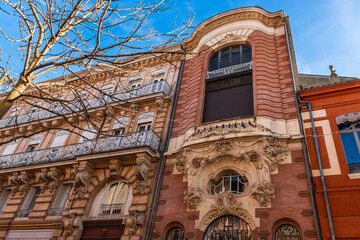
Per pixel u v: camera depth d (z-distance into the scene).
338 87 12.22
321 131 11.47
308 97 12.73
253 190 10.45
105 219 12.81
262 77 13.84
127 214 12.73
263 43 15.46
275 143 11.27
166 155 13.59
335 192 9.62
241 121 12.42
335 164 10.37
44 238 13.54
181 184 12.30
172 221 11.36
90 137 17.39
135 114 16.72
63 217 13.53
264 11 16.64
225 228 10.54
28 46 6.88
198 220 10.81
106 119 17.70
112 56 6.81
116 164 13.78
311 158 10.85
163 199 12.23
